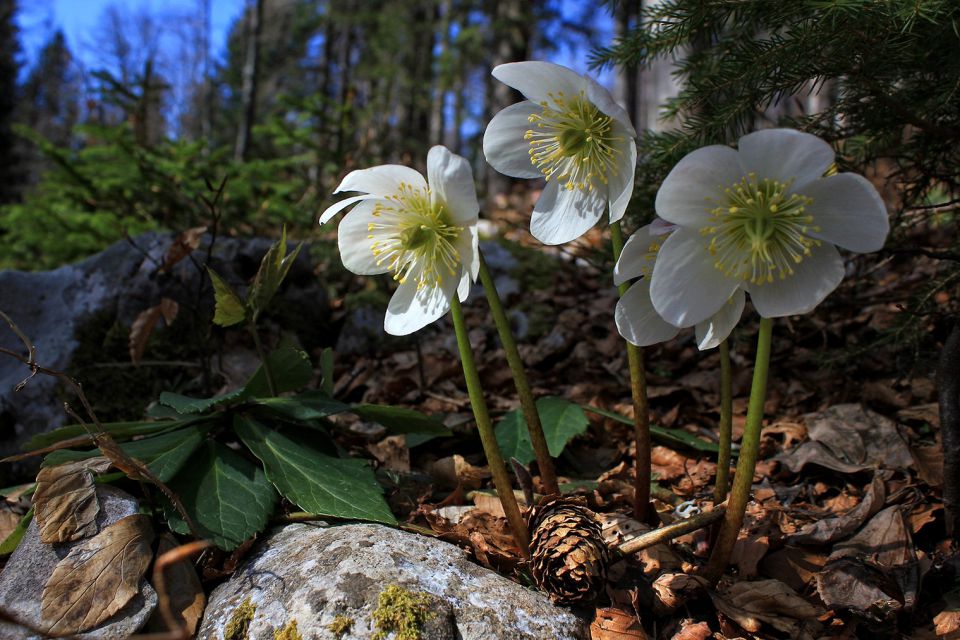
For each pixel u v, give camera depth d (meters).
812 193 0.21
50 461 0.29
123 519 0.26
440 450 0.41
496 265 0.72
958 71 0.27
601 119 0.24
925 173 0.34
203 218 0.69
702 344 0.24
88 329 0.46
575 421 0.36
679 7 0.30
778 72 0.29
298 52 3.45
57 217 0.68
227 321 0.32
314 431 0.34
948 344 0.29
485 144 0.26
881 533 0.29
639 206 0.37
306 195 0.79
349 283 0.67
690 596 0.26
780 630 0.25
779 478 0.36
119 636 0.23
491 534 0.29
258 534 0.28
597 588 0.24
